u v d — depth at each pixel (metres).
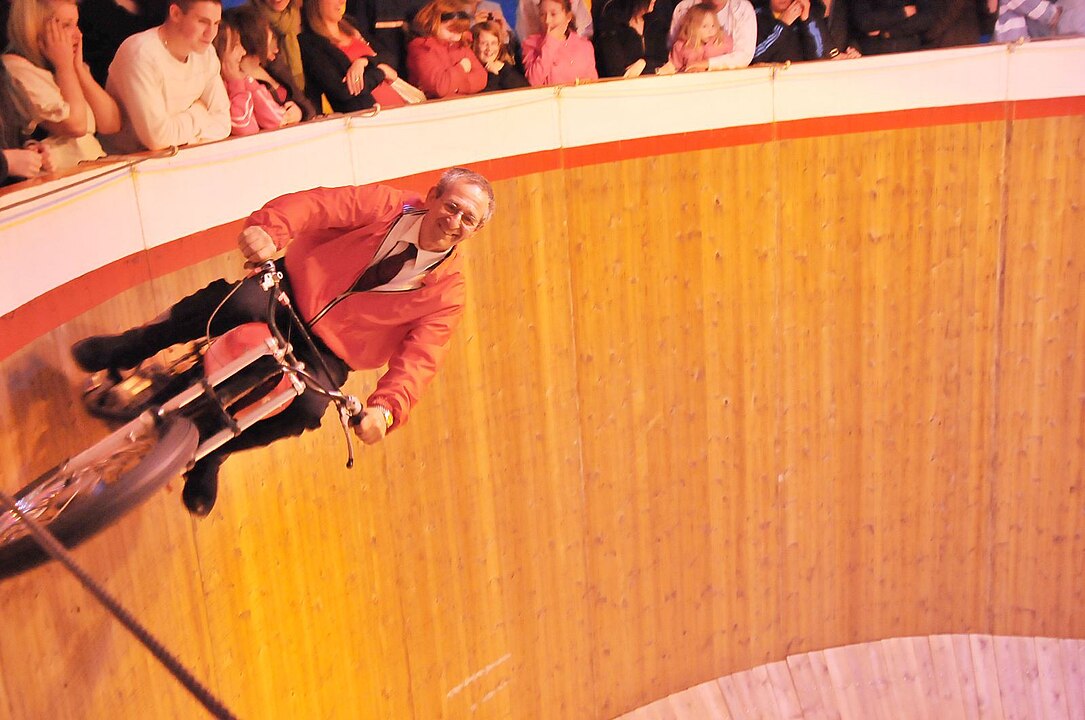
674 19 6.14
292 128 4.30
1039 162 7.05
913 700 7.61
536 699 6.27
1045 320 7.32
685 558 6.89
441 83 5.18
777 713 7.24
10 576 2.57
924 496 7.53
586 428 6.23
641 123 6.02
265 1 4.47
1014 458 7.58
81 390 3.21
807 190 6.70
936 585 7.73
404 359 3.39
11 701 2.76
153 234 3.62
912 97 6.76
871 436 7.31
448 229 3.30
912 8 6.63
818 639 7.55
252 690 4.21
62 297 3.11
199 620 3.86
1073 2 6.90
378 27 5.11
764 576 7.24
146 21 3.86
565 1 5.61
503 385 5.73
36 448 2.97
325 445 4.68
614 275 6.13
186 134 3.85
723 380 6.73
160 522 3.62
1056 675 7.83
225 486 4.04
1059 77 6.93
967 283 7.18
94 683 3.20
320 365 3.39
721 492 6.93
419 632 5.45
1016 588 7.82
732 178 6.43
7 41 3.33
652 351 6.40
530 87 5.59
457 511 5.59
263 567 4.28
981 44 6.81
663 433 6.59
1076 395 7.49
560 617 6.33
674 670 7.02
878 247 6.96
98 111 3.61
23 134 3.35
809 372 7.02
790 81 6.48
